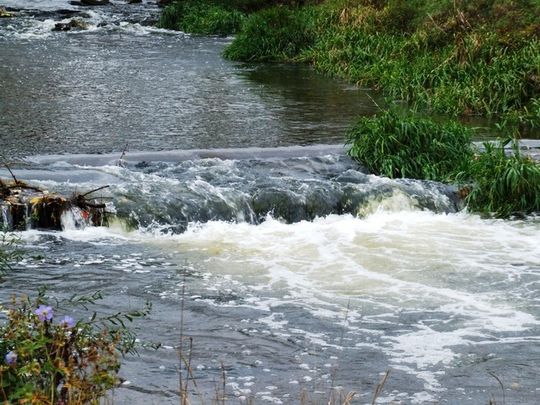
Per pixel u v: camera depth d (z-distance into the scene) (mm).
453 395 6488
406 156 12766
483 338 7566
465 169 12344
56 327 4867
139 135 14586
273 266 9328
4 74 20656
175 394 6367
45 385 4730
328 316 7988
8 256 8953
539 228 10938
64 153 13094
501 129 15875
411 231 10680
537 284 8930
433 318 8000
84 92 18609
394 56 22031
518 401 6414
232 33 30906
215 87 19859
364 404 6309
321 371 6844
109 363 4980
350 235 10453
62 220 10219
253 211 10977
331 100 18578
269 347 7266
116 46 26766
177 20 32375
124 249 9719
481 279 9047
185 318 7836
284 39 25078
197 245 9961
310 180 11945
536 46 19344
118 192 10812
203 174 12133
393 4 25281
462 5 23453
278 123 15930
